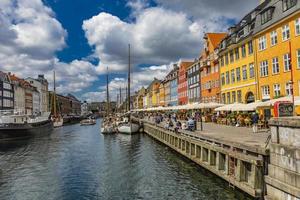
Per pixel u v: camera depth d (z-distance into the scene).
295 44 31.64
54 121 92.62
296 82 31.66
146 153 33.88
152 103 140.25
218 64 54.81
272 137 13.57
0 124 49.78
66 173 24.42
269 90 36.81
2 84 97.31
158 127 45.91
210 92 59.81
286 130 12.48
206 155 23.50
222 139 20.14
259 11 39.38
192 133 27.22
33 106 130.00
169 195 17.50
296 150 11.67
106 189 19.50
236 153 16.81
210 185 18.73
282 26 33.84
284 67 33.75
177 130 33.75
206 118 47.44
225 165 19.31
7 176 23.80
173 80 100.12
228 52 48.56
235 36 45.94
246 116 35.00
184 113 60.03
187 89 80.44
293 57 32.00
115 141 47.69
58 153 35.53
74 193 18.89
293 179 11.80
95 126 95.19
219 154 19.84
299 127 11.58
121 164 27.50
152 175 22.64
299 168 11.51
